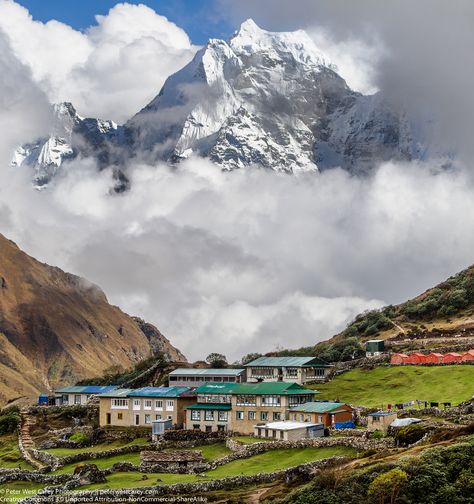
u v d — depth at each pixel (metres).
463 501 131.62
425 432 167.00
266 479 166.12
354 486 140.12
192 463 191.50
